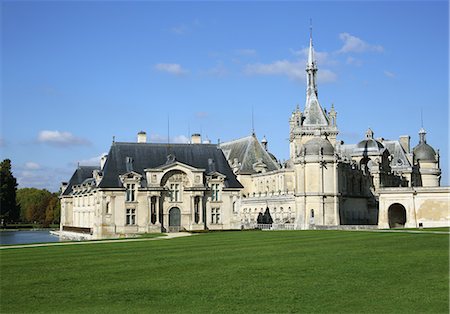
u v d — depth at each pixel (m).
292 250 57.84
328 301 33.34
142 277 41.84
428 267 43.97
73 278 42.19
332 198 134.38
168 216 123.06
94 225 121.94
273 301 33.53
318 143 135.62
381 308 31.59
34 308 33.03
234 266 46.28
